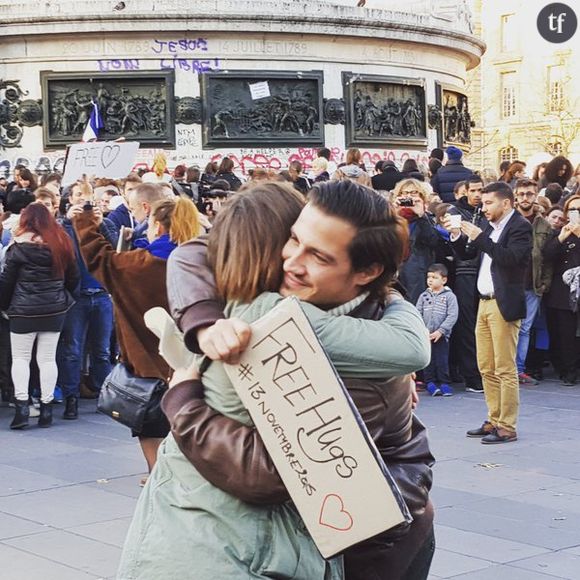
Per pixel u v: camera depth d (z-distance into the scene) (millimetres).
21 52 27328
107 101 27219
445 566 7570
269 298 3555
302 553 3543
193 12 26547
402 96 29641
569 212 15711
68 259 12734
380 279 3703
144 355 8117
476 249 11797
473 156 90875
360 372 3555
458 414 13508
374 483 3338
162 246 8312
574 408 13977
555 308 15828
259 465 3412
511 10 90438
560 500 9375
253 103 27484
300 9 27297
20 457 11180
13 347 12688
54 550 7945
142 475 10312
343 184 3592
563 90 87562
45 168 27234
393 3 39406
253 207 3598
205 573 3459
